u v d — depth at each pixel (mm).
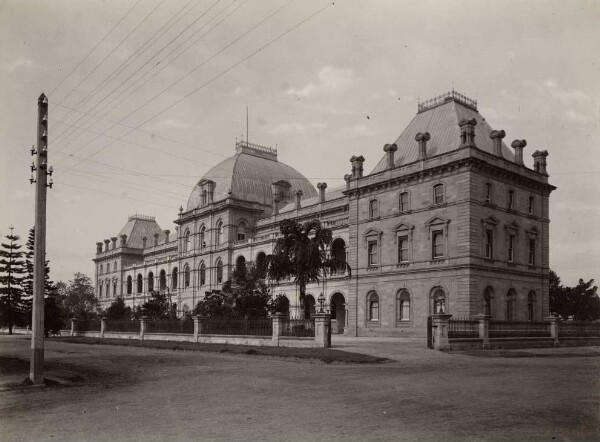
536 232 54781
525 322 42375
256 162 90562
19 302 75500
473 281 47000
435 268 49750
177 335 47719
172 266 97688
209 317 44344
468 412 13070
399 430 11250
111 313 75062
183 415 13398
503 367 24406
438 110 57031
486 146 53812
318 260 41312
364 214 58031
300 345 34875
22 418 13555
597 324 49844
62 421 13062
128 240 118938
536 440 10344
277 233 72188
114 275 118188
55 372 23609
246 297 45125
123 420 12992
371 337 51156
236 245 79875
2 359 30562
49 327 67438
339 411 13445
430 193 51281
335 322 64750
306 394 16375
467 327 36938
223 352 34406
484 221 48812
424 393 16125
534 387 17297
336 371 22953
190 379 21141
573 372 21969
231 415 13227
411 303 51844
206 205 86688
